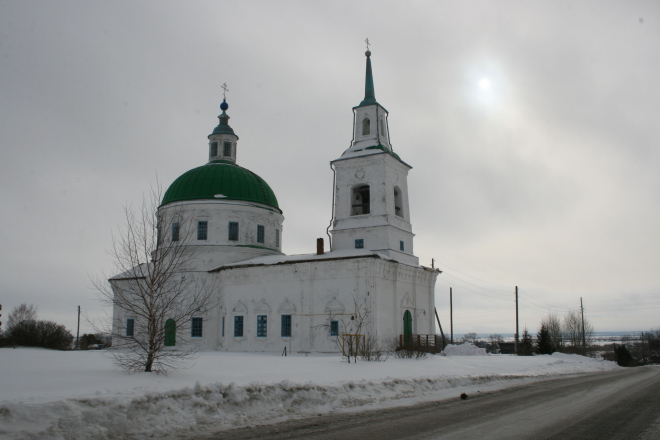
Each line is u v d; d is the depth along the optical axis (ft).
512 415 51.37
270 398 53.62
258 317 155.43
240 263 162.30
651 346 437.58
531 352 216.13
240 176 184.85
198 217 175.52
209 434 42.83
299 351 146.51
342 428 44.73
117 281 145.89
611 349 516.32
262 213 182.60
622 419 49.26
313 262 148.25
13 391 49.21
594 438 40.24
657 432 42.86
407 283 156.76
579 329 348.59
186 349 164.45
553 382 90.63
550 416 50.80
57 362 86.07
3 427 37.17
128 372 67.82
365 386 64.34
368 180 160.86
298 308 149.38
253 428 45.21
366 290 141.08
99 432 40.47
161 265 77.82
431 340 156.56
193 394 49.16
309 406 55.06
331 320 143.95
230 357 112.88
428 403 60.64
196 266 170.91
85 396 44.11
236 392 51.72
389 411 54.44
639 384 87.04
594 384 86.74
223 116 201.36
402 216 167.53
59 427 39.22
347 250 154.61
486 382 85.30
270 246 184.24
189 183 180.04
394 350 138.41
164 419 44.65
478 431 42.86
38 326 181.47
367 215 158.61
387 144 170.60
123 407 43.50
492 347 397.80
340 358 110.73
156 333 71.56
